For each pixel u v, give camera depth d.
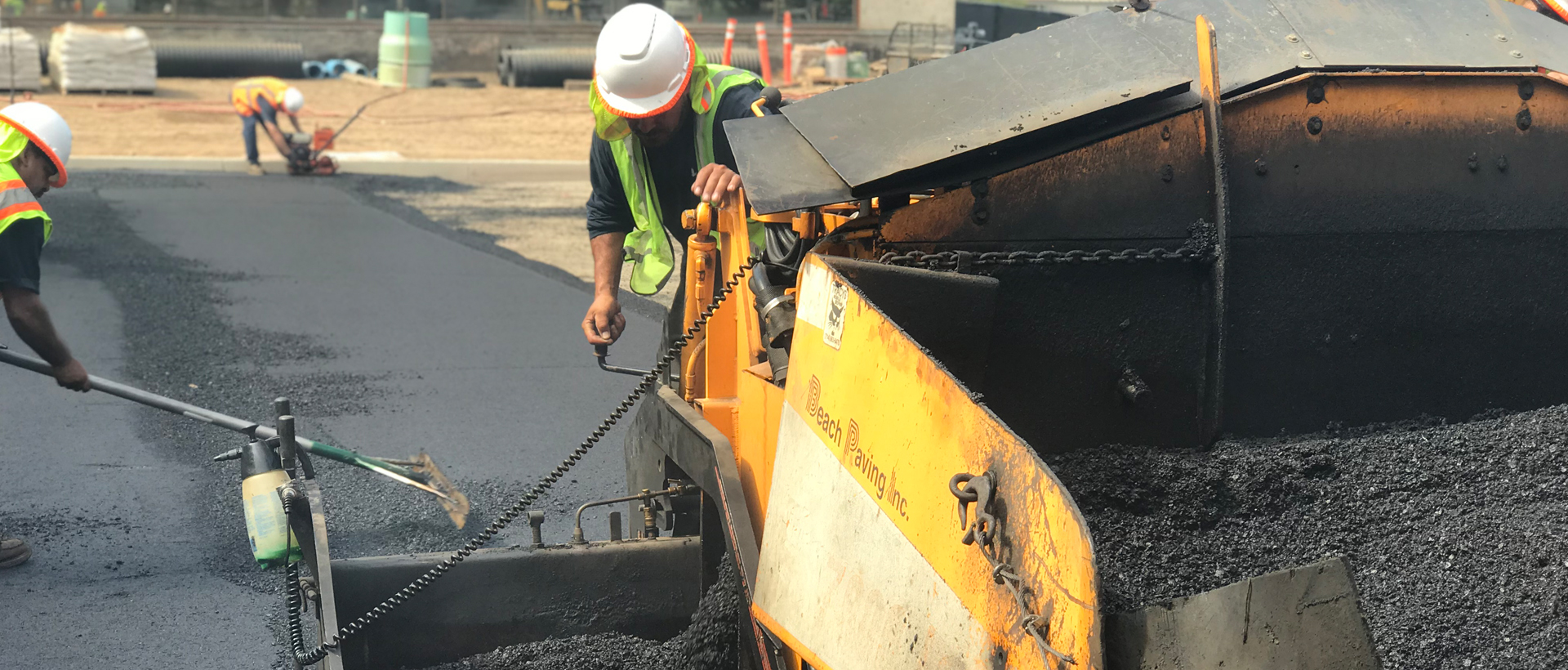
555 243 11.07
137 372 6.60
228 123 19.36
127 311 8.02
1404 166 2.89
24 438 5.49
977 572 1.72
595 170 3.99
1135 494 2.62
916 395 1.88
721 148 3.72
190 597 3.93
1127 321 2.78
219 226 11.51
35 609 3.81
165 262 9.66
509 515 2.94
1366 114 2.86
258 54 25.58
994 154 2.61
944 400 1.81
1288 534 2.49
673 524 3.37
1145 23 2.90
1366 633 1.65
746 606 2.55
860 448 2.04
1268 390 2.94
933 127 2.61
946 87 2.73
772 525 2.36
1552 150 2.98
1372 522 2.50
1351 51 2.84
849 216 2.72
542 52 25.94
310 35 27.97
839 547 2.10
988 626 1.69
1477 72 2.88
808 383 2.24
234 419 4.10
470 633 3.11
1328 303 2.92
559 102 23.44
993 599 1.68
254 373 6.65
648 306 7.98
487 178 15.91
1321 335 2.93
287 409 3.24
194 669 3.46
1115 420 2.83
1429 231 2.94
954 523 1.78
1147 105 2.69
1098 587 1.47
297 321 7.87
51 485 4.92
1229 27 2.89
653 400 3.33
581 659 3.08
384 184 14.84
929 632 1.83
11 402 6.02
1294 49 2.83
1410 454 2.71
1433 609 2.17
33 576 4.06
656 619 3.20
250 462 3.39
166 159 15.60
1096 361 2.78
